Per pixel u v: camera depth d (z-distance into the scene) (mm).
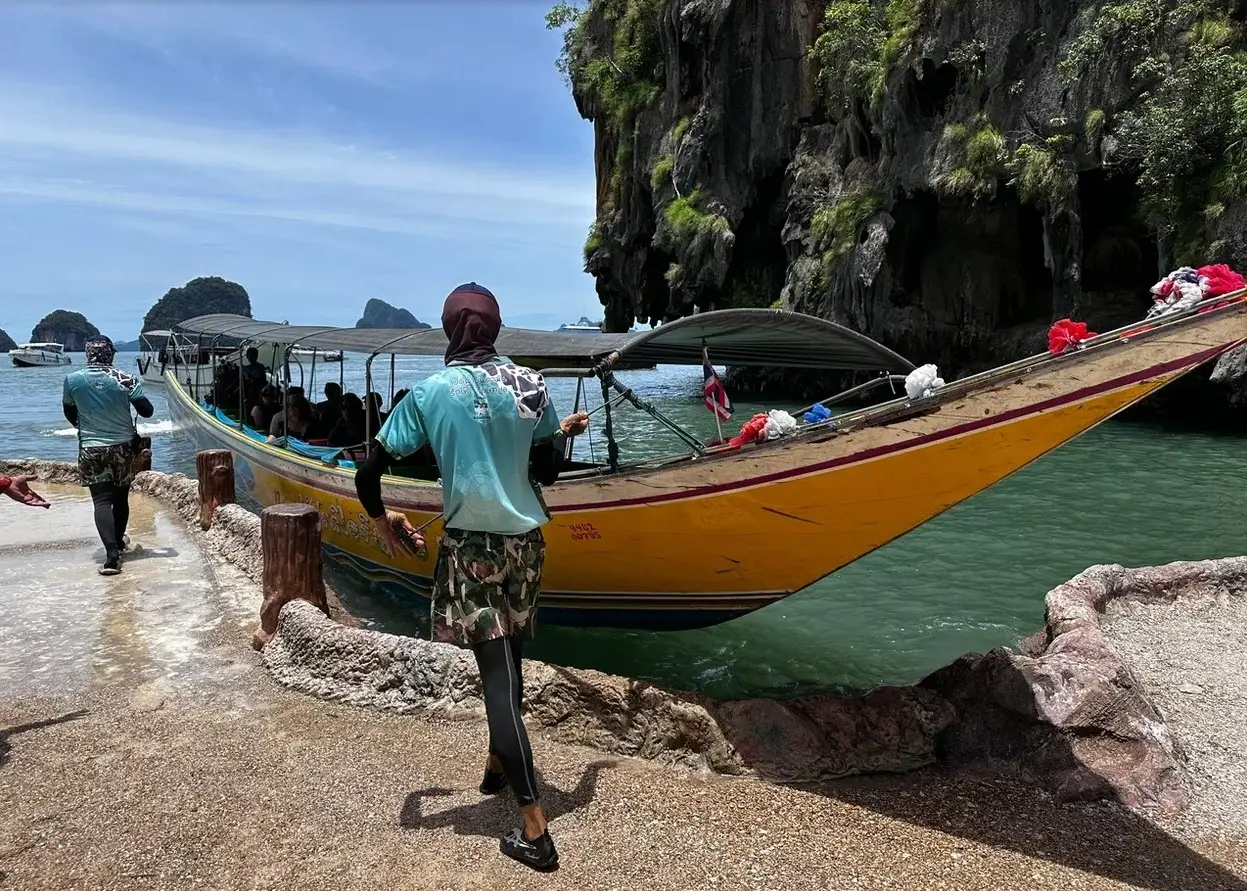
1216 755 3855
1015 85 23188
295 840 3082
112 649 5207
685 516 4652
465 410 2891
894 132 26688
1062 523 10281
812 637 6348
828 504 4160
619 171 38438
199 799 3387
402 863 2928
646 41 36844
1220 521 10367
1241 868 2986
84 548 7750
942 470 3783
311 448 8703
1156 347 3156
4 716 4238
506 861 2930
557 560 5406
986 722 3840
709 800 3365
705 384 4852
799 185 31031
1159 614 5789
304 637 4738
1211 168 19109
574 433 3482
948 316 28531
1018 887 2834
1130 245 25266
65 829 3170
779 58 31438
